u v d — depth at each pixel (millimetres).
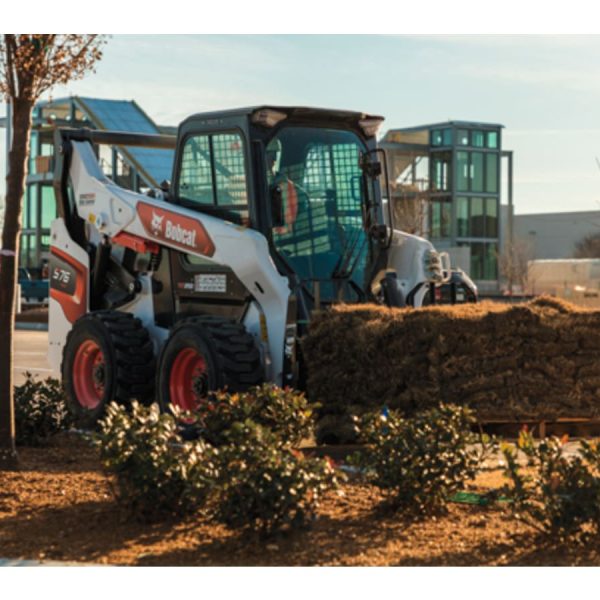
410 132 64688
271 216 10688
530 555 5895
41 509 7082
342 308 9789
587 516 5953
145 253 12062
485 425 9484
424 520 6738
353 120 11375
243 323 10836
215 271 11141
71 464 8961
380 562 5770
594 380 9336
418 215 51500
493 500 7086
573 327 9312
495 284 64875
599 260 58812
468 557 5859
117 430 6840
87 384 12289
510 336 9289
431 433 7023
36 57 8086
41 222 57094
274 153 10891
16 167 8195
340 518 6777
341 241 11172
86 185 12766
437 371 9344
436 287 11906
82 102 42188
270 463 6109
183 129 11578
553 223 99062
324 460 6289
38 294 49531
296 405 8586
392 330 9492
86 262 12867
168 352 10883
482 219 64438
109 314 12000
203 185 11367
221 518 6109
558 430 9547
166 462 6750
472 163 63875
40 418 9961
